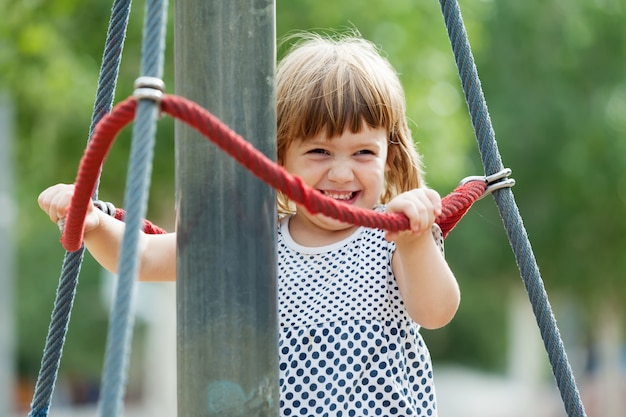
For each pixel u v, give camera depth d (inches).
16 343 1047.0
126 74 468.8
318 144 149.5
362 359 143.3
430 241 135.5
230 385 119.2
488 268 740.0
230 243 120.1
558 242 713.6
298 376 143.7
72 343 1106.7
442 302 137.0
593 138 687.1
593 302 776.3
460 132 503.2
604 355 885.2
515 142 685.9
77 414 1144.2
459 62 143.6
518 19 671.8
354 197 150.6
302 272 151.2
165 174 489.7
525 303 948.0
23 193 542.0
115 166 481.4
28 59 450.9
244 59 121.3
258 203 121.3
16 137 498.3
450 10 143.6
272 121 123.1
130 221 97.6
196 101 121.3
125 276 96.3
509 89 681.6
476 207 724.7
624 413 888.3
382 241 149.7
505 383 1157.1
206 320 120.0
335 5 459.2
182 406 120.8
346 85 149.3
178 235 122.5
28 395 1115.3
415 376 146.4
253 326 120.3
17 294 997.8
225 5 121.3
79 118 476.7
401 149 161.5
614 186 691.4
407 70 473.4
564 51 674.8
